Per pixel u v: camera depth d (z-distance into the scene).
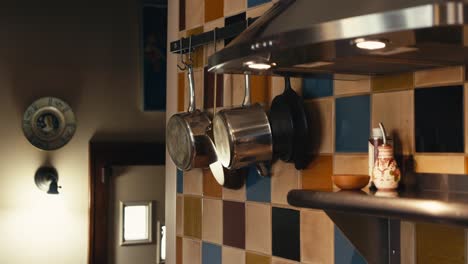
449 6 0.90
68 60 4.49
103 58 4.55
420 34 1.04
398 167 1.47
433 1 0.94
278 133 1.78
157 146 4.61
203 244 2.21
